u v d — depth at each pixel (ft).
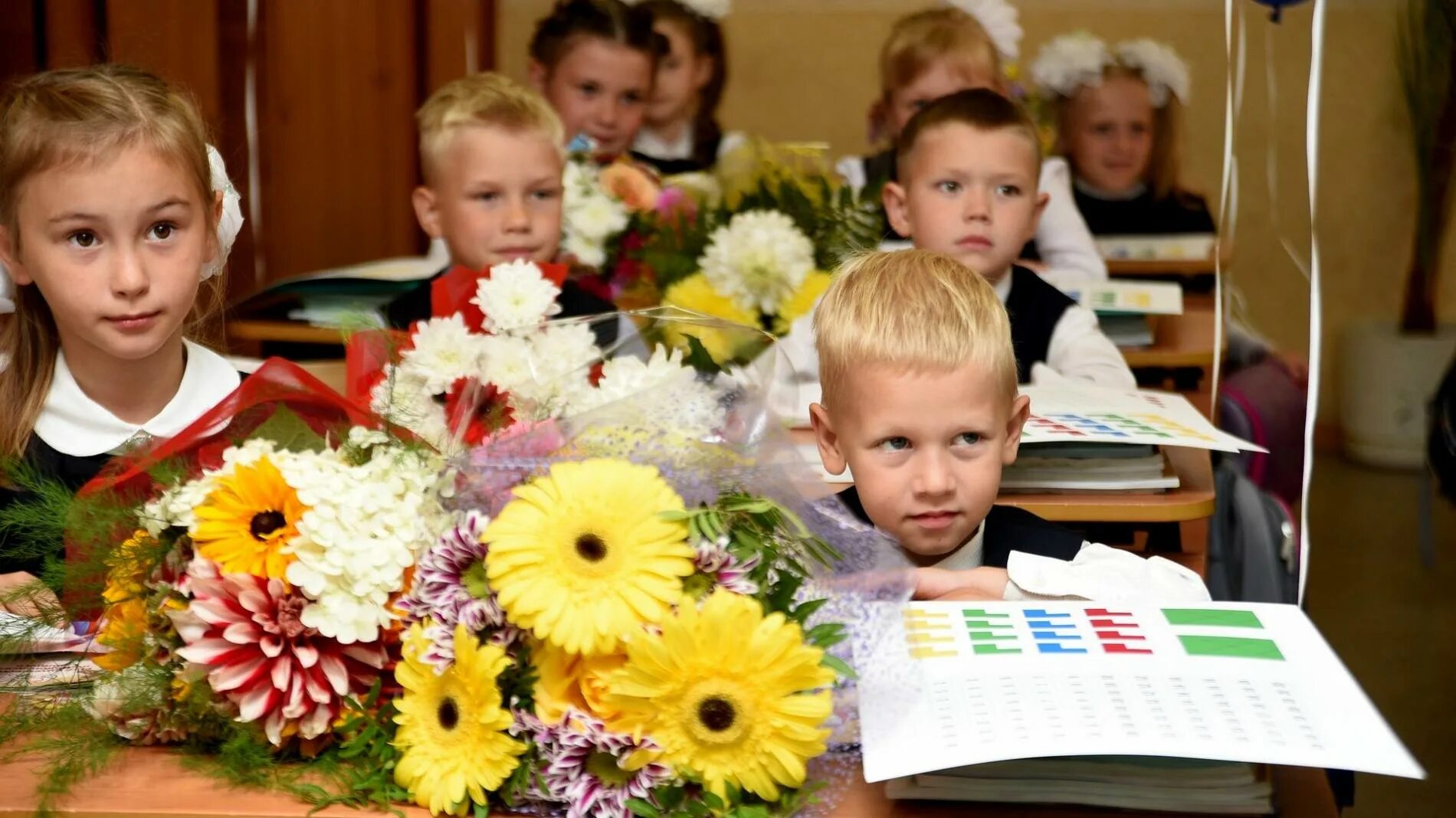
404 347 4.34
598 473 3.17
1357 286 16.28
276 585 3.23
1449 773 8.64
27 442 4.96
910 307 4.39
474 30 14.29
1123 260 11.19
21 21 11.43
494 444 3.41
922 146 8.14
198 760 3.32
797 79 16.10
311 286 9.34
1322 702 3.04
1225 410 8.91
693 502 3.23
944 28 11.53
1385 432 15.94
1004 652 3.34
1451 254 16.12
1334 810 3.19
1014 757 2.84
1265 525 7.14
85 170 4.23
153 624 3.33
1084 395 6.36
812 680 3.01
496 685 3.06
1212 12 15.42
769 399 3.68
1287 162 15.72
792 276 8.24
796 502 3.29
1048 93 12.48
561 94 11.72
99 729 3.36
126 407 5.05
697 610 3.07
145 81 4.54
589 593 3.03
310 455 3.45
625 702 3.01
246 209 12.67
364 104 13.78
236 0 12.42
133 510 3.40
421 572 3.20
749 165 9.21
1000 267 8.15
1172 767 3.09
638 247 8.91
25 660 3.65
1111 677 3.18
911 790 3.11
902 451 4.41
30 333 4.99
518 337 4.00
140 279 4.33
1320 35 6.31
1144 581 4.29
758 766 3.00
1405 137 15.79
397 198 14.11
